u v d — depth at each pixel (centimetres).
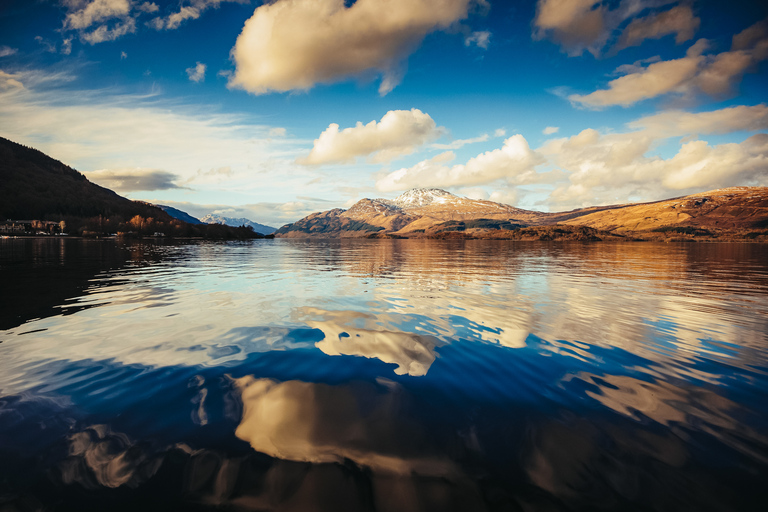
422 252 5438
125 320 848
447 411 412
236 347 645
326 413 402
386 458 323
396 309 1006
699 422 391
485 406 425
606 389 477
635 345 677
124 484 290
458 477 301
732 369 555
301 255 4303
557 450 337
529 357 604
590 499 278
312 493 283
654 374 532
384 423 382
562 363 576
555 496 281
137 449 333
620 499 277
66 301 1088
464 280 1748
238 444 342
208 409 411
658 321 881
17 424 372
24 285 1420
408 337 718
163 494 281
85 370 526
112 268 2192
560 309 1024
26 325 790
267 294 1264
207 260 3173
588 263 3183
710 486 291
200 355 599
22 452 326
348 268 2439
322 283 1595
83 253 3825
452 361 581
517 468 312
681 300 1198
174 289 1366
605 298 1227
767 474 304
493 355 612
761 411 418
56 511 263
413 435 360
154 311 957
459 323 841
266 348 640
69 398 434
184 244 8262
